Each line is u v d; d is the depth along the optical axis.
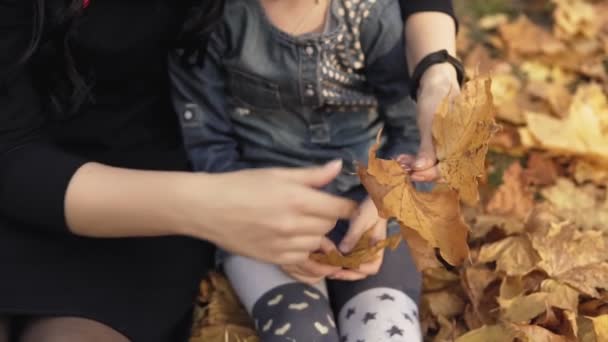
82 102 1.04
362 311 1.10
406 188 0.90
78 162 0.95
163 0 1.06
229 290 1.24
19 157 0.95
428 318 1.22
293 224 0.89
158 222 0.91
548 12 1.81
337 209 0.91
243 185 0.89
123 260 1.05
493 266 1.25
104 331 0.98
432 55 1.06
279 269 1.13
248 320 1.22
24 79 0.99
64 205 0.92
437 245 0.90
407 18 1.13
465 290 1.23
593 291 1.16
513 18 1.79
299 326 1.06
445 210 0.91
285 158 1.19
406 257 1.16
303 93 1.13
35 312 0.95
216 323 1.21
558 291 1.16
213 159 1.17
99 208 0.92
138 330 1.01
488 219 1.31
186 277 1.11
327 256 1.02
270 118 1.18
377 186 0.88
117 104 1.10
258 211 0.88
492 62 1.67
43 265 0.99
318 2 1.10
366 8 1.10
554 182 1.43
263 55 1.12
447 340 1.18
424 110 1.02
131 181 0.91
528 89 1.59
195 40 1.09
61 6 0.97
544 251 1.21
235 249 0.91
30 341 0.96
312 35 1.10
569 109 1.52
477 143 0.88
